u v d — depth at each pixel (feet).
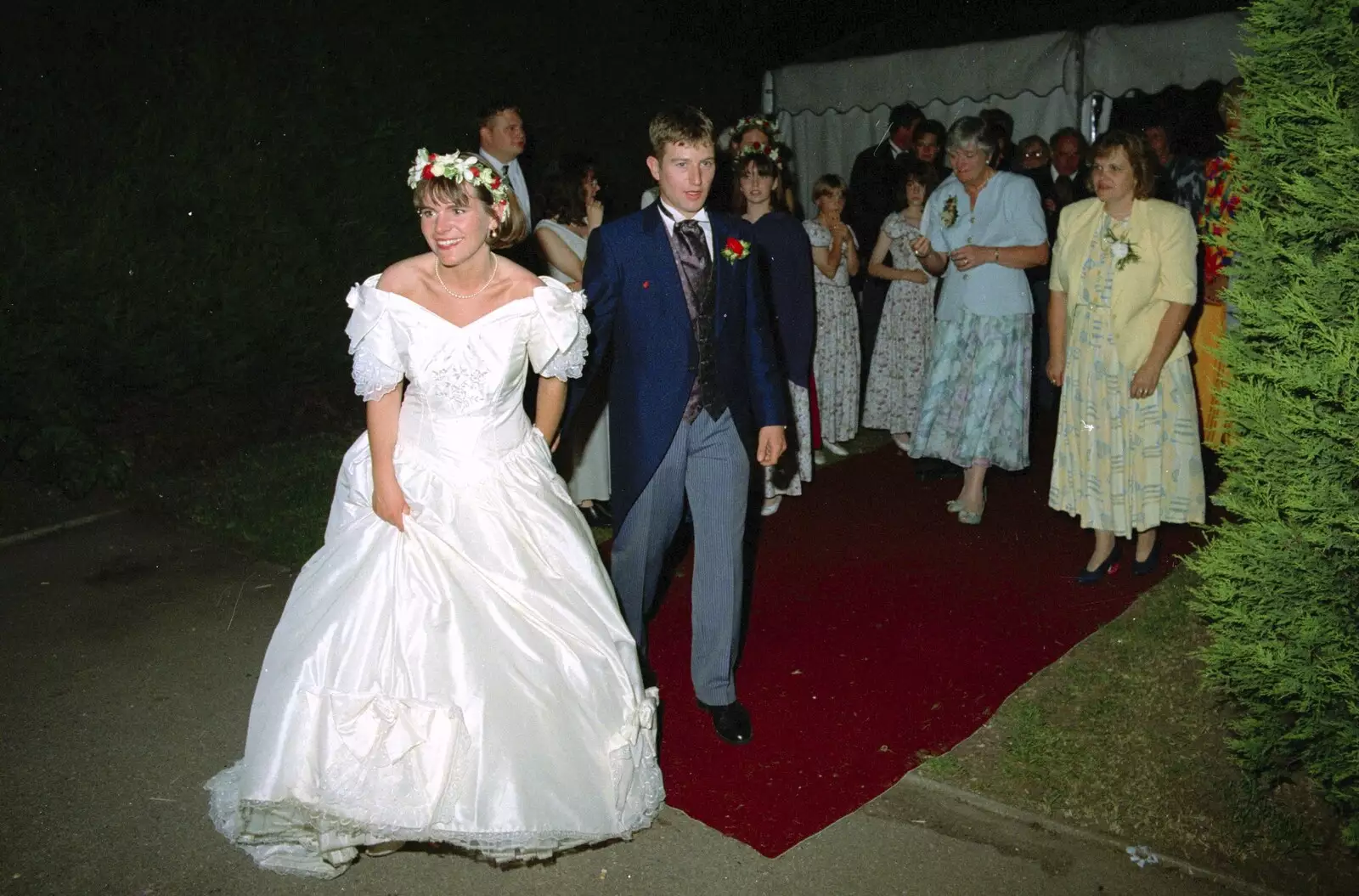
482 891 9.75
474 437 10.21
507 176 19.20
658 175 11.50
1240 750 10.82
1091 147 25.84
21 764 11.61
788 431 18.33
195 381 21.71
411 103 24.61
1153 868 10.11
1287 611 9.78
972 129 17.60
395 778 9.28
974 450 18.16
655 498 11.71
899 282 21.68
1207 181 20.17
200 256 21.29
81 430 19.83
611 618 10.53
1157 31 25.63
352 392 24.89
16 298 18.99
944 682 13.41
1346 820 10.25
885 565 17.03
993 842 10.46
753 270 11.87
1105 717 12.46
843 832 10.56
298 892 9.70
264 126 22.38
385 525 10.06
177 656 14.03
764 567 17.01
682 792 11.19
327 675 9.55
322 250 23.44
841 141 31.63
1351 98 9.35
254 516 18.80
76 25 19.94
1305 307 9.03
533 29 27.32
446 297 10.02
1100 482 15.67
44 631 14.70
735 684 13.37
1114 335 15.11
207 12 21.72
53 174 19.84
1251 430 10.22
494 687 9.54
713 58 31.96
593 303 11.34
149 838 10.42
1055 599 15.70
